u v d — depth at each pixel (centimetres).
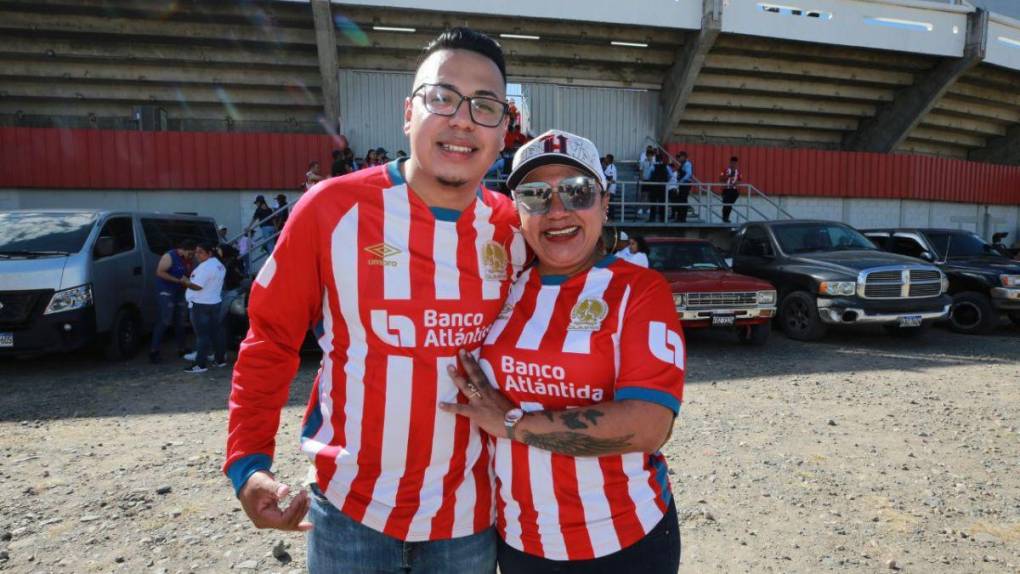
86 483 405
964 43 1689
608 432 151
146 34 1353
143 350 888
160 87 1485
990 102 1983
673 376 155
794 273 928
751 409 569
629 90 1731
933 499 384
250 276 1071
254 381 164
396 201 165
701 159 1691
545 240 169
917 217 1955
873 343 909
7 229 773
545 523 165
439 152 159
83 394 630
